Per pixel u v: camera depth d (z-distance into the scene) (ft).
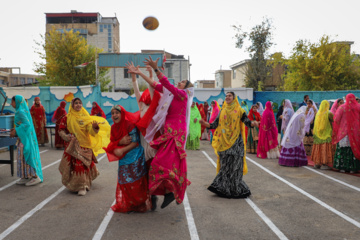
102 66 58.95
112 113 13.92
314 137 25.91
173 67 114.52
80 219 13.79
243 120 17.06
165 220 13.67
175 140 13.67
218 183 17.35
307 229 12.67
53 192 18.31
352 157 23.70
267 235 12.07
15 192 18.34
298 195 17.70
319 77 76.48
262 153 31.17
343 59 77.30
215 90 57.31
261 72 90.33
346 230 12.57
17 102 19.80
